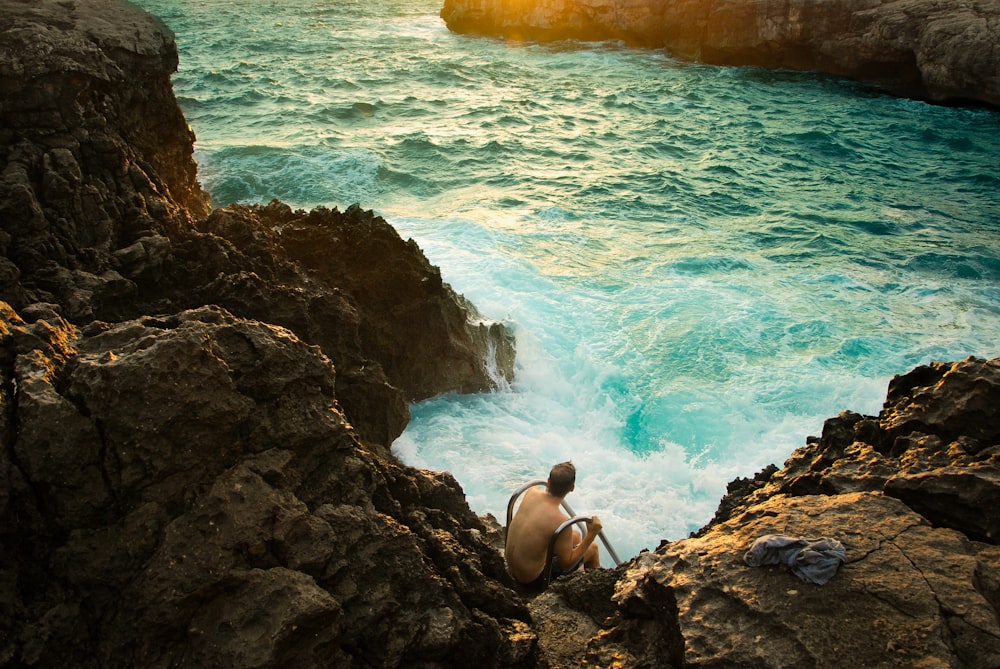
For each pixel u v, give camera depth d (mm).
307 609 3387
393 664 3629
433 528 4820
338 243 8445
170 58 9273
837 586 3398
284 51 34375
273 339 4289
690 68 32188
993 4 26578
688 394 9297
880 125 23766
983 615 3213
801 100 26938
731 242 14164
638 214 15539
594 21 36750
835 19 29609
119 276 6406
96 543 3520
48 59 7168
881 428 4789
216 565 3463
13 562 3457
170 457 3703
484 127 22156
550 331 10477
